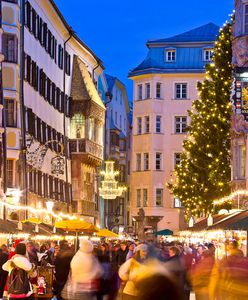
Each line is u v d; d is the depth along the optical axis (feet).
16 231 153.07
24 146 207.62
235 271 59.31
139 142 371.76
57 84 282.15
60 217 272.51
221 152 214.69
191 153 220.64
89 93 311.27
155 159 367.86
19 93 209.97
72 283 64.69
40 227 185.16
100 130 330.75
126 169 450.71
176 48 368.68
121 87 447.83
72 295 64.44
